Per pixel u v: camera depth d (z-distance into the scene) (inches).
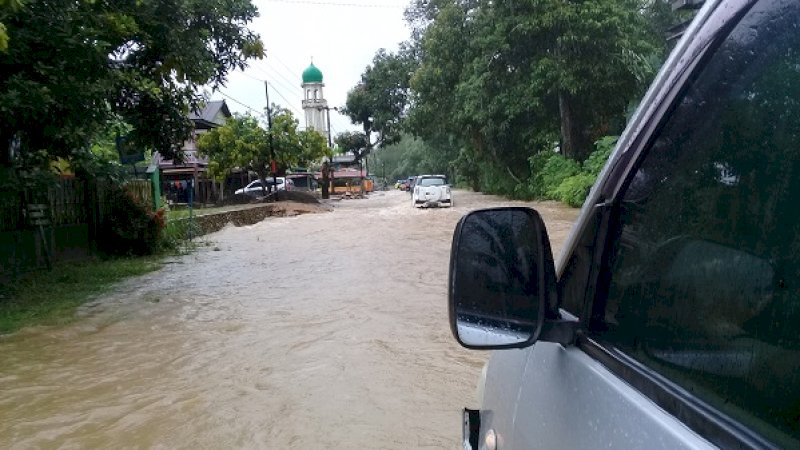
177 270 437.4
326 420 164.9
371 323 258.5
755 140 41.4
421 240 559.8
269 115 1264.8
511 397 66.5
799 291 35.7
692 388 41.1
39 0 291.3
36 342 247.9
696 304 43.3
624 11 858.1
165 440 157.5
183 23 388.2
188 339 247.3
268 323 267.6
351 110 1752.0
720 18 47.9
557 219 639.1
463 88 1022.4
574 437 49.0
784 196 38.3
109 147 657.0
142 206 522.9
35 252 410.9
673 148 50.1
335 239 609.6
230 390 189.3
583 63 869.2
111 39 341.4
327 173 1753.2
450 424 160.2
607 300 54.3
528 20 873.5
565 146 965.2
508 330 53.9
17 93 292.0
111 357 226.5
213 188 1354.6
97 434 161.9
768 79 41.3
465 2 1077.8
